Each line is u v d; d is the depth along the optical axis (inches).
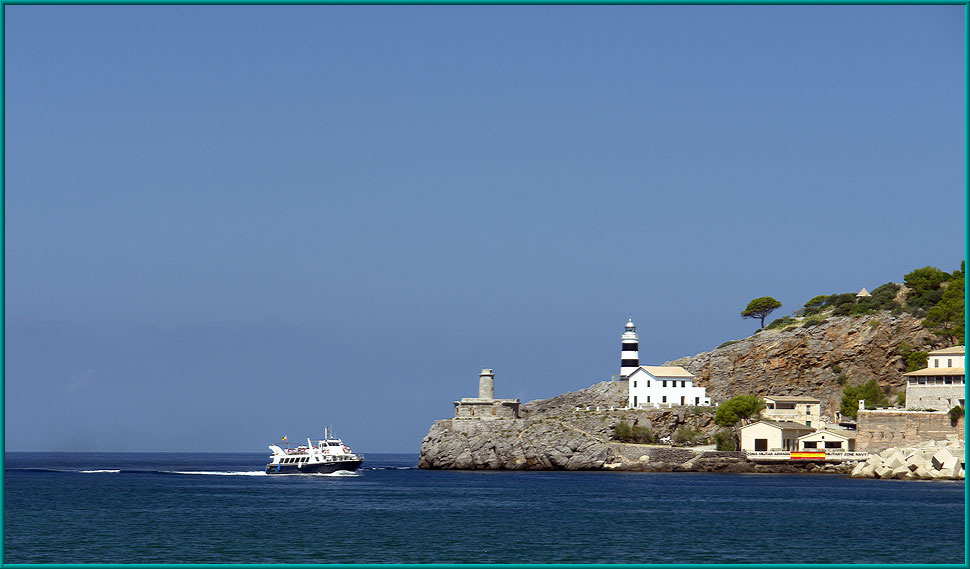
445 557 5634.8
